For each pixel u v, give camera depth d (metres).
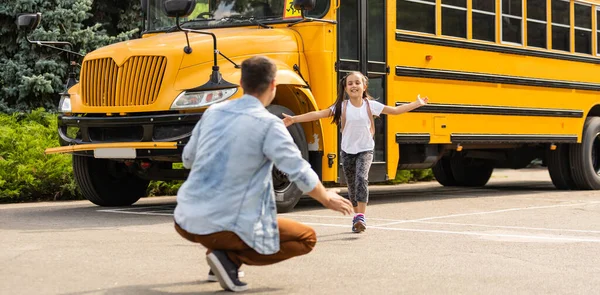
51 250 6.83
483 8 12.38
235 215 4.85
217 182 4.87
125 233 7.96
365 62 10.70
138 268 6.04
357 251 6.97
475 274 5.95
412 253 6.88
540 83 13.29
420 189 15.12
